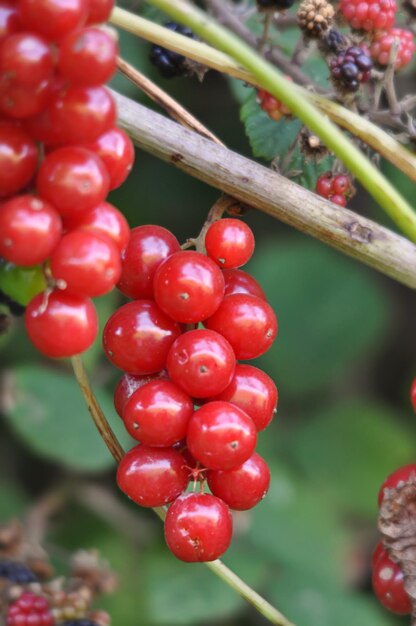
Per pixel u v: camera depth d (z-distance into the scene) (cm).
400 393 90
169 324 38
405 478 41
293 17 48
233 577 40
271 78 38
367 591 74
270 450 74
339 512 73
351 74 41
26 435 60
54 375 62
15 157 36
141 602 64
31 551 49
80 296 37
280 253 79
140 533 67
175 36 41
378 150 41
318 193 43
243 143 69
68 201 36
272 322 39
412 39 44
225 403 38
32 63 35
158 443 38
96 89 36
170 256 38
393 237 40
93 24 36
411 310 90
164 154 40
